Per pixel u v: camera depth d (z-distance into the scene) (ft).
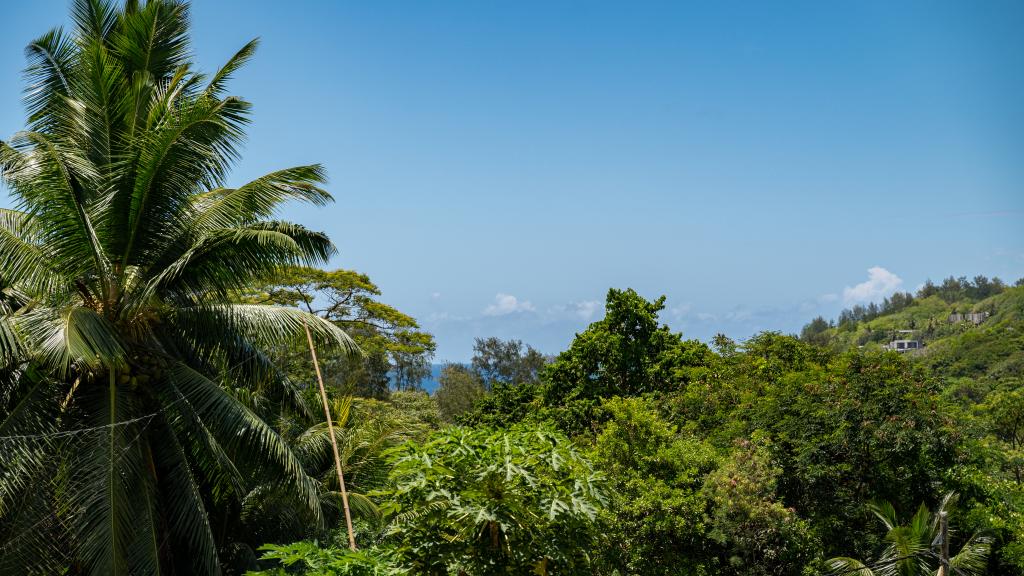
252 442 44.09
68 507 38.34
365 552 27.20
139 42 53.62
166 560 44.73
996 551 61.93
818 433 67.26
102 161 45.73
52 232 39.55
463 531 27.71
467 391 186.91
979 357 265.54
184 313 45.57
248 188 45.42
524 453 27.68
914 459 65.77
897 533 58.85
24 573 37.70
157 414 44.06
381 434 60.64
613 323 102.89
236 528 55.88
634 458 60.49
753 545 56.95
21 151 39.88
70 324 35.86
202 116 41.04
